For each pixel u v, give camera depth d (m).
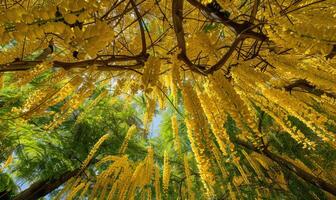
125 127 5.69
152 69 1.81
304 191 4.56
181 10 2.22
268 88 2.32
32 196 4.57
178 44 2.29
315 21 1.88
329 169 4.72
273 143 4.88
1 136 3.76
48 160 4.64
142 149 5.65
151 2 3.01
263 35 2.29
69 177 4.79
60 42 1.95
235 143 4.63
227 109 1.92
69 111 2.37
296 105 2.33
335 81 2.09
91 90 2.26
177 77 2.09
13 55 1.84
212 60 2.43
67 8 1.22
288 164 4.61
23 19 1.18
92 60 2.09
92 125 5.14
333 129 3.65
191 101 2.01
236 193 4.15
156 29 3.19
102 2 1.30
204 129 1.98
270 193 4.28
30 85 3.45
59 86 2.48
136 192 4.34
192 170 4.59
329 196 4.49
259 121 4.43
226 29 3.08
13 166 4.66
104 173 3.88
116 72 3.00
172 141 5.38
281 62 2.26
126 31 3.12
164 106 3.05
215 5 2.47
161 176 4.60
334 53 1.88
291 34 1.83
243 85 2.49
